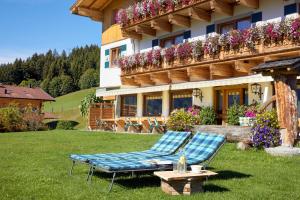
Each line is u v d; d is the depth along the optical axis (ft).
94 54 327.67
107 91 90.33
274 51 54.13
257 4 62.39
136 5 83.92
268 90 59.21
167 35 82.07
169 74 73.82
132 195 23.54
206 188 25.53
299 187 25.94
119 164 25.16
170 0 73.87
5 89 157.38
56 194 23.62
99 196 23.26
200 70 70.08
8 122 99.40
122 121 87.81
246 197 23.09
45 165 34.55
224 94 68.59
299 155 37.78
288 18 53.31
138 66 83.61
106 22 100.63
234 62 60.54
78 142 55.57
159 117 79.10
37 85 325.62
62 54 375.25
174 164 24.85
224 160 36.50
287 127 40.11
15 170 31.89
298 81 54.03
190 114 61.46
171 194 23.68
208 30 71.77
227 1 66.23
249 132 43.83
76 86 306.55
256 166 33.50
